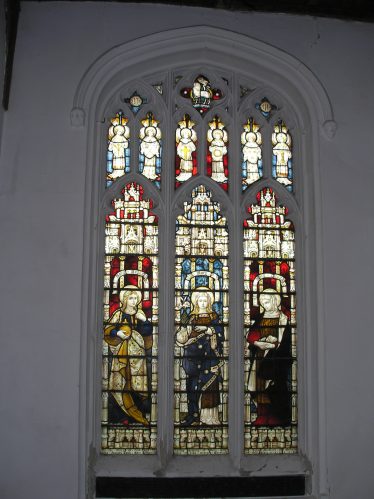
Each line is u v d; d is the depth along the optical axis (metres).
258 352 5.36
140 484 4.96
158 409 5.15
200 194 5.61
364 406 5.07
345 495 4.93
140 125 5.66
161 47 5.56
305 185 5.56
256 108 5.82
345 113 5.57
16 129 5.21
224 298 5.43
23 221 5.06
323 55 5.68
